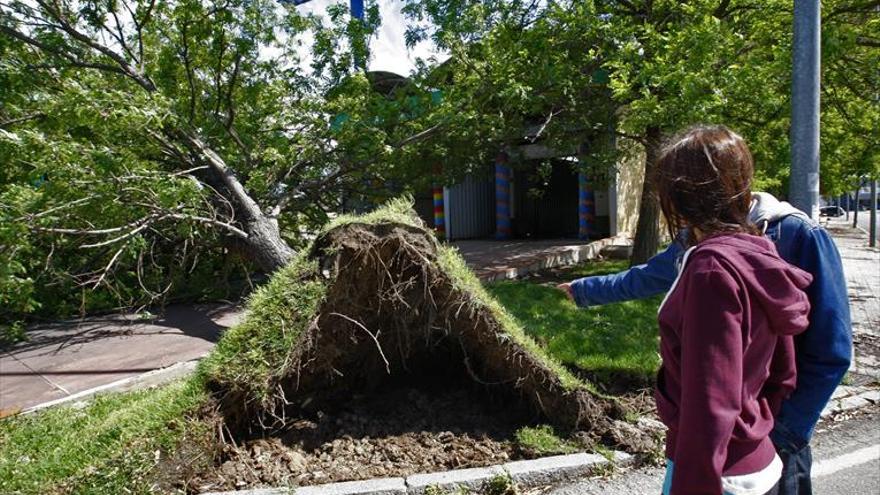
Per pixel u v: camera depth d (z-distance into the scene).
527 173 18.11
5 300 5.94
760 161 8.66
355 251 3.56
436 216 18.50
